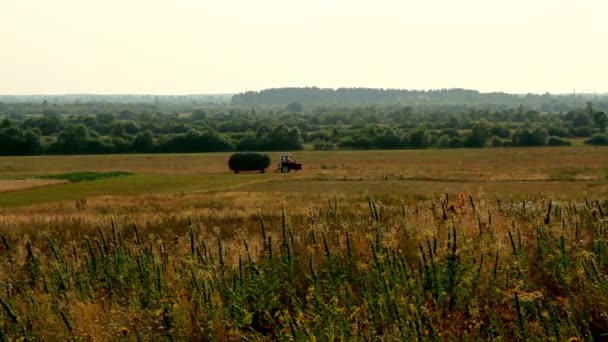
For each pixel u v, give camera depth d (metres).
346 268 13.44
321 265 14.06
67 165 154.38
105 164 156.00
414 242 15.08
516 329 10.11
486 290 11.56
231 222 32.47
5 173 133.25
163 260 15.28
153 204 55.81
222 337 11.17
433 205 21.16
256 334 11.03
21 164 157.75
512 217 18.23
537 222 16.08
